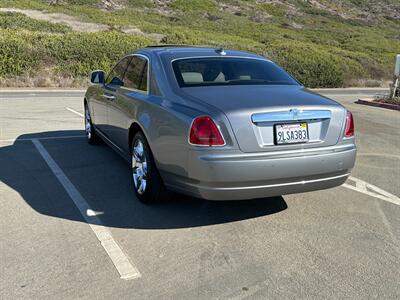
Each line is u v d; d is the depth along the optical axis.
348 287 3.26
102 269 3.43
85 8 49.22
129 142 5.21
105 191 5.21
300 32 56.12
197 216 4.52
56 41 22.98
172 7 58.12
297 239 4.05
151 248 3.80
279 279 3.35
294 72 28.06
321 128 4.19
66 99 14.62
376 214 4.70
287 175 3.99
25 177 5.66
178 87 4.47
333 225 4.38
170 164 4.16
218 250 3.80
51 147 7.31
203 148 3.82
